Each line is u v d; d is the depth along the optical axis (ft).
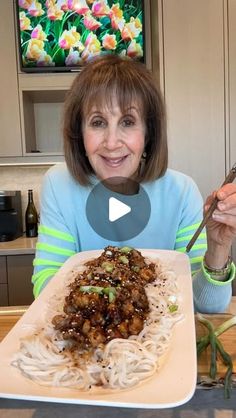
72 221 3.65
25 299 7.20
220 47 7.13
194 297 2.89
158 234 3.68
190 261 3.23
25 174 8.71
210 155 7.34
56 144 8.74
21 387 1.66
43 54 7.31
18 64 7.44
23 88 7.50
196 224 3.59
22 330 2.15
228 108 7.25
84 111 3.20
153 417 1.85
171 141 7.30
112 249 3.06
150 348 1.98
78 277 2.66
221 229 2.70
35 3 7.13
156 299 2.52
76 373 1.77
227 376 1.94
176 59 7.16
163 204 3.67
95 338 1.96
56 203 3.65
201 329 2.38
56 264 3.43
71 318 2.08
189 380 1.64
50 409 1.92
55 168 3.94
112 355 1.90
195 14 7.07
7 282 7.15
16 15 7.27
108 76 3.07
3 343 2.02
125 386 1.69
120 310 2.19
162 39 7.11
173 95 7.23
